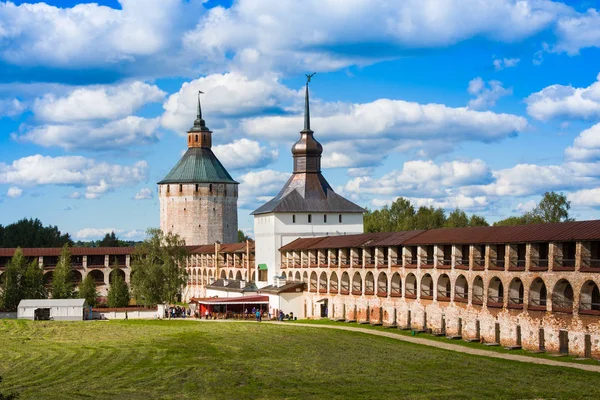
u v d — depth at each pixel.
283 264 162.00
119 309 166.12
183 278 177.38
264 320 141.50
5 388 74.31
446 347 93.19
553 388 65.75
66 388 73.75
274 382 73.50
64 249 187.00
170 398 67.88
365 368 79.62
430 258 112.31
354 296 129.38
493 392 65.31
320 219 165.62
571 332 82.19
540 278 87.94
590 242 81.62
